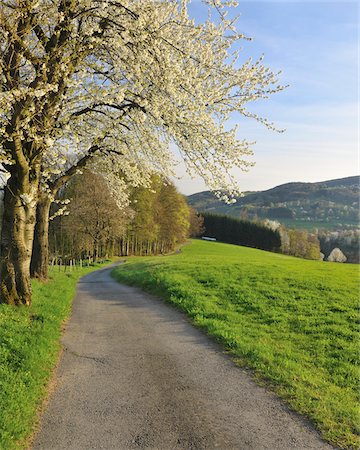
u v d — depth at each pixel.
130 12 11.50
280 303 15.41
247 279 21.14
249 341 10.66
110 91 11.80
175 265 30.61
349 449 5.57
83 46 11.48
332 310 14.39
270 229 124.69
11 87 10.16
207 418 6.47
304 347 10.41
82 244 55.56
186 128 12.58
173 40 12.55
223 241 129.50
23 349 8.52
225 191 13.47
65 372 8.55
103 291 22.72
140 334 11.86
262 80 14.14
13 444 5.46
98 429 6.11
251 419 6.43
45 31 12.12
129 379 8.16
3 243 12.36
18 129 10.41
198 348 10.35
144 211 70.88
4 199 12.45
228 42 14.00
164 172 18.42
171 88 11.70
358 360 9.34
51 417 6.50
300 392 7.39
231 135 12.93
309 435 5.95
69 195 54.47
